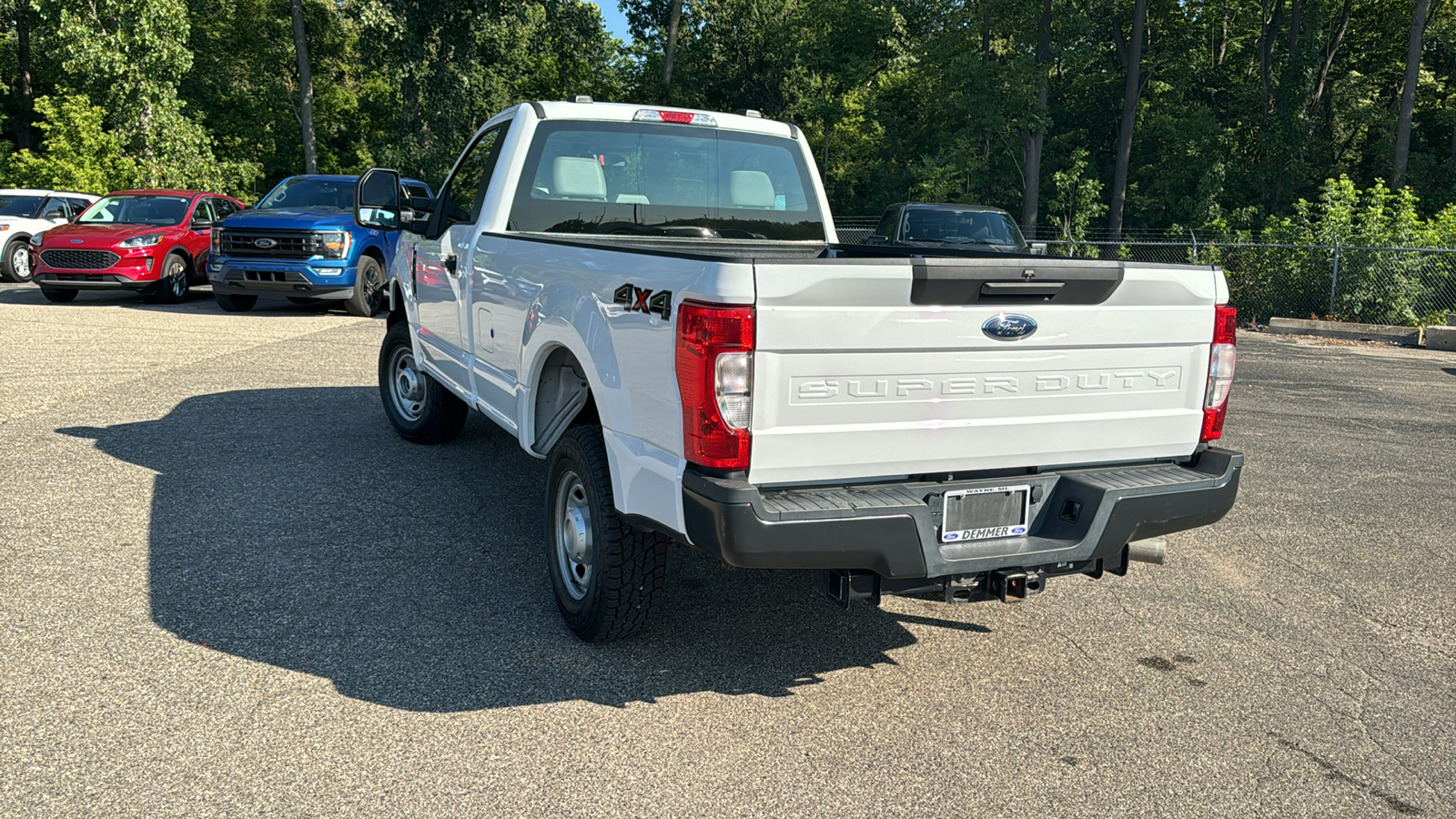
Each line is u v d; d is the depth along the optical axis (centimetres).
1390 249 1794
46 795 279
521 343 450
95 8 2966
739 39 5019
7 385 863
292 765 299
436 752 310
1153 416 368
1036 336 335
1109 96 4916
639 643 399
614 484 355
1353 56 4566
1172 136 4256
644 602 378
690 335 303
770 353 300
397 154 3641
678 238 538
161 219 1627
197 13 4431
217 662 365
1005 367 335
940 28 4559
